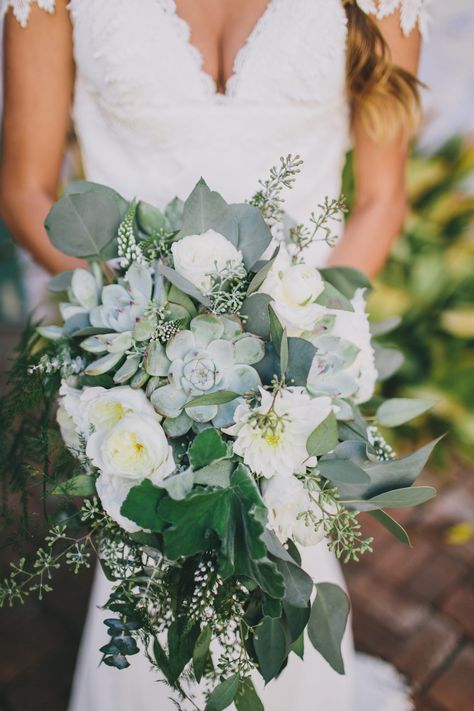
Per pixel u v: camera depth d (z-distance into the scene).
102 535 1.10
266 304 1.00
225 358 0.98
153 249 1.10
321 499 1.01
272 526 1.01
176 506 0.91
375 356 1.35
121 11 1.43
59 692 2.12
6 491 1.18
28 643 2.27
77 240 1.15
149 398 1.01
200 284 1.01
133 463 0.96
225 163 1.51
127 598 1.05
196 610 1.00
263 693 1.60
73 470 1.13
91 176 1.63
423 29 1.56
